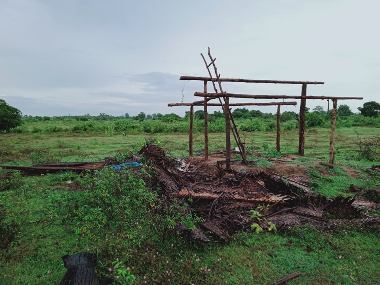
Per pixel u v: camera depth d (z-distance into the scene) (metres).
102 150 22.08
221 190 9.58
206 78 12.80
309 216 8.41
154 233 7.31
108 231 7.39
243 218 8.14
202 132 37.00
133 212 7.87
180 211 7.98
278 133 16.52
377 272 6.17
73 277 5.24
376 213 9.07
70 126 42.78
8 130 37.38
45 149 22.50
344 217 8.70
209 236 7.26
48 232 7.75
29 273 6.05
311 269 6.23
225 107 11.47
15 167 14.23
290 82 14.41
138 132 37.66
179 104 15.14
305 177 12.38
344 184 12.17
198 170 12.18
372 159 17.91
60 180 12.65
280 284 5.72
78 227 7.73
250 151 17.08
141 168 10.09
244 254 6.80
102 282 5.40
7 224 7.75
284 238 7.55
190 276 5.92
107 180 8.82
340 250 7.00
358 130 38.03
